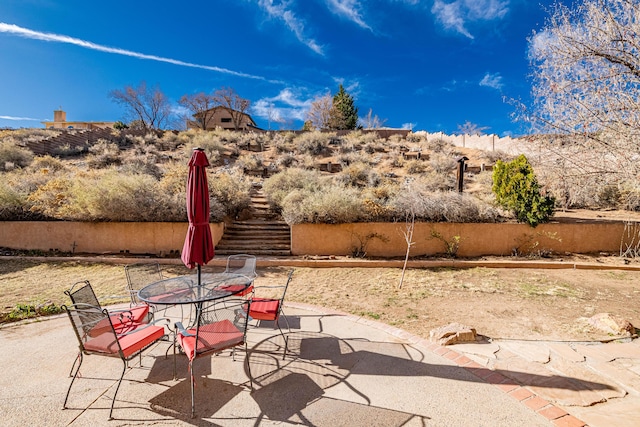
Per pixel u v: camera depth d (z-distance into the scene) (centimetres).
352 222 1033
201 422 288
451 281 783
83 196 988
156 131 2805
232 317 358
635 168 395
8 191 1036
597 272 873
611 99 407
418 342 452
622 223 1055
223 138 2669
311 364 392
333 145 2509
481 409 306
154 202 1012
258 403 316
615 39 401
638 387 339
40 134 2480
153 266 579
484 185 1536
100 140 2281
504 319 545
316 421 290
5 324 509
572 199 487
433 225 1036
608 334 481
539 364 389
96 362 394
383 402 318
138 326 411
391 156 2195
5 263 877
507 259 983
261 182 1644
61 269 838
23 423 283
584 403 313
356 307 606
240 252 1010
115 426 281
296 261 919
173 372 370
